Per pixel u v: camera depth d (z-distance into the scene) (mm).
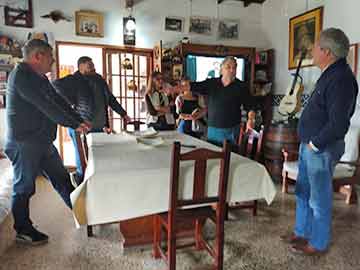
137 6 4043
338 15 3320
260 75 4504
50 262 1860
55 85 2840
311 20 3684
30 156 1979
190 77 4066
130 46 4074
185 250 2012
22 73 1848
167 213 1703
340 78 1646
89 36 3895
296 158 3184
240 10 4555
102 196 1460
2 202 2178
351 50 3160
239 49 4270
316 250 1910
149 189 1542
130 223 1972
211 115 2809
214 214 1677
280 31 4305
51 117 1899
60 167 2273
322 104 1736
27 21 3648
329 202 1827
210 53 4117
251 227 2373
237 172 1690
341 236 2234
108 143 2244
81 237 2186
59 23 3770
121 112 3264
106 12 3932
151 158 1777
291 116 3643
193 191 1574
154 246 1923
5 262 1857
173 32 4250
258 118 4387
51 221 2453
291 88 3725
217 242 1663
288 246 2074
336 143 1760
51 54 1993
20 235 2064
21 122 1924
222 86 2754
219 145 2750
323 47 1707
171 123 3668
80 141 2057
